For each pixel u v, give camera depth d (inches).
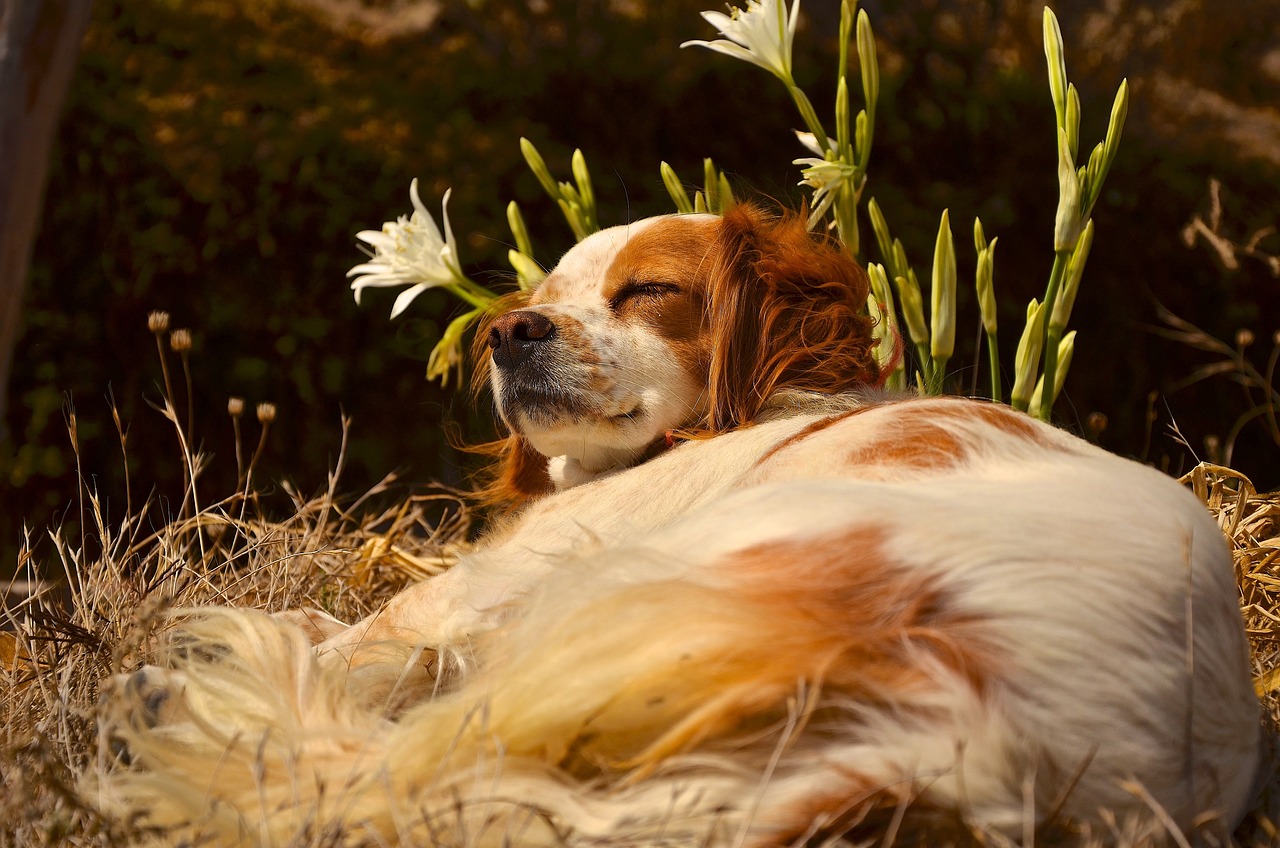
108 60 254.7
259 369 246.1
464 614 94.4
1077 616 65.9
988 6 338.0
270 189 247.1
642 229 110.3
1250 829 77.4
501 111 275.9
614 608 66.6
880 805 60.0
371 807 64.3
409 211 254.2
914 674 62.8
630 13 295.3
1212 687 71.3
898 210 276.7
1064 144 120.9
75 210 240.4
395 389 251.0
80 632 99.5
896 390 112.7
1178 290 290.7
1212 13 386.0
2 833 70.1
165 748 72.2
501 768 63.7
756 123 286.5
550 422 106.8
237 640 81.6
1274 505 127.6
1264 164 309.7
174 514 240.5
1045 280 285.0
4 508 235.6
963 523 69.2
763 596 67.2
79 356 239.6
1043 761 62.6
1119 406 287.9
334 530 161.8
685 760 61.7
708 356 107.2
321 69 271.9
